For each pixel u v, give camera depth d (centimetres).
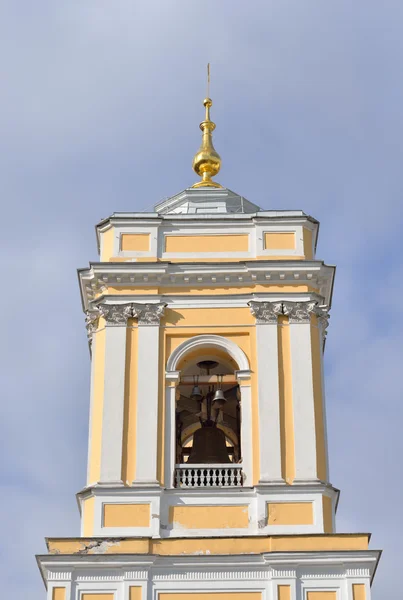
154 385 4047
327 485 3878
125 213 4316
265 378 4041
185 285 4200
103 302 4166
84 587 3712
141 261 4219
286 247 4262
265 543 3766
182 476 3953
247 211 4519
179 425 4238
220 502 3862
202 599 3700
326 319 4228
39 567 3778
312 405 4003
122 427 3981
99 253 4350
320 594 3694
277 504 3850
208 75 5025
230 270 4197
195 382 4184
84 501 3900
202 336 4125
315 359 4100
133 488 3869
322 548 3741
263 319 4131
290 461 3919
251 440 3966
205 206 4534
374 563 3719
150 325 4134
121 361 4078
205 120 4938
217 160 4850
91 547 3762
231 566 3728
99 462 3938
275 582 3703
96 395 4078
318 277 4203
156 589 3712
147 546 3762
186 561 3734
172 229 4294
